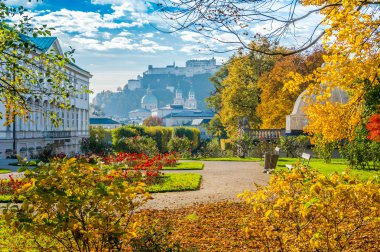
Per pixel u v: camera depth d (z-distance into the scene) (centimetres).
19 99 1092
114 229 476
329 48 809
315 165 2389
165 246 560
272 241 745
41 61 1053
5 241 747
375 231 775
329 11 776
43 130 4972
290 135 3922
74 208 454
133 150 3694
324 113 1074
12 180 1498
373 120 1558
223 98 5825
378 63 791
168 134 5922
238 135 4428
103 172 512
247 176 2034
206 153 4162
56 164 494
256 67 5309
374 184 505
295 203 489
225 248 756
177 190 1562
